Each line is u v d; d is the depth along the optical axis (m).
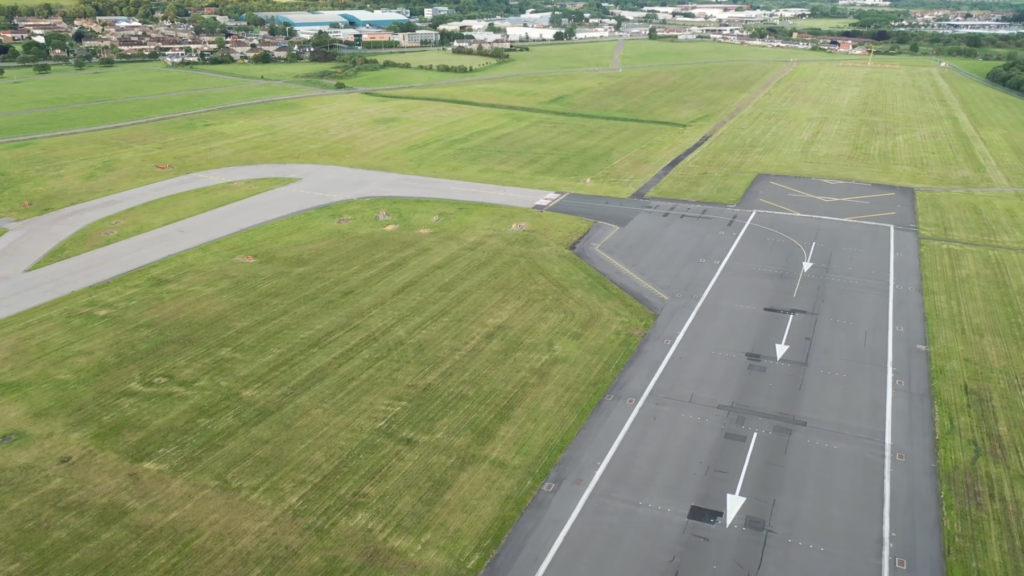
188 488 36.34
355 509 34.91
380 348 49.09
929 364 47.06
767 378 45.69
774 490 36.38
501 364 47.12
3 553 32.34
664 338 50.44
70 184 86.00
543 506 35.28
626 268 61.69
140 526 33.91
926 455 38.66
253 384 45.12
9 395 44.25
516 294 56.91
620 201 78.81
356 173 90.12
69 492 36.12
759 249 65.44
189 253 65.75
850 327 51.75
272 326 52.19
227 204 78.88
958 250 65.06
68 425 41.38
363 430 40.66
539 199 79.69
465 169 91.88
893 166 91.44
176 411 42.56
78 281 60.41
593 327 51.91
